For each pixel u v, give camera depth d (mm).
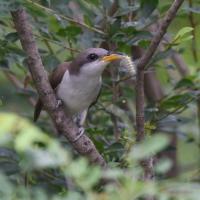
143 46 10734
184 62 13703
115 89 11195
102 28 10828
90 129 10742
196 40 11945
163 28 8773
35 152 5047
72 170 5051
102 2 10641
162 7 10750
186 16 11062
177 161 13641
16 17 8797
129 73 11047
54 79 11000
